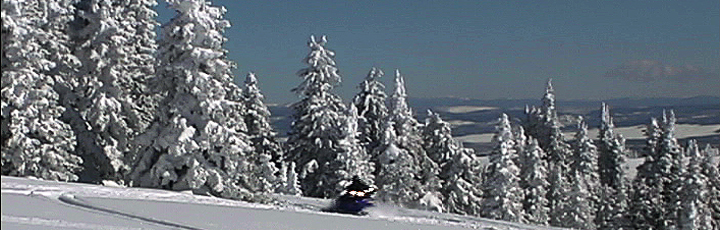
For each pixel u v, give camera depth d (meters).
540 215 57.88
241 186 32.56
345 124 46.84
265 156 42.53
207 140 30.06
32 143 29.67
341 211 20.66
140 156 30.84
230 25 31.36
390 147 48.78
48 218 10.45
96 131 36.22
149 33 39.66
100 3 36.72
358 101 56.69
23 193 14.05
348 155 46.00
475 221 22.17
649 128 64.06
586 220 62.34
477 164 52.56
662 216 59.97
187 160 29.89
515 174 50.75
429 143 55.16
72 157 31.61
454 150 53.50
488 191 51.00
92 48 36.34
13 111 29.28
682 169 59.12
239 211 13.88
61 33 35.19
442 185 53.25
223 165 31.03
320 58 50.31
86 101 36.22
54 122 30.67
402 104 52.12
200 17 30.39
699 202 57.16
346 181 45.38
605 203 67.81
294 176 48.06
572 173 72.31
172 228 10.55
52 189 15.68
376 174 51.22
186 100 30.36
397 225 14.09
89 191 16.38
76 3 36.97
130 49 38.12
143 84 38.50
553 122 76.12
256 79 54.00
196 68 30.19
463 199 51.09
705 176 60.75
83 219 10.64
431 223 15.63
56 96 30.78
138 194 17.17
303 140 50.19
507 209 49.97
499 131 51.09
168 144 29.59
